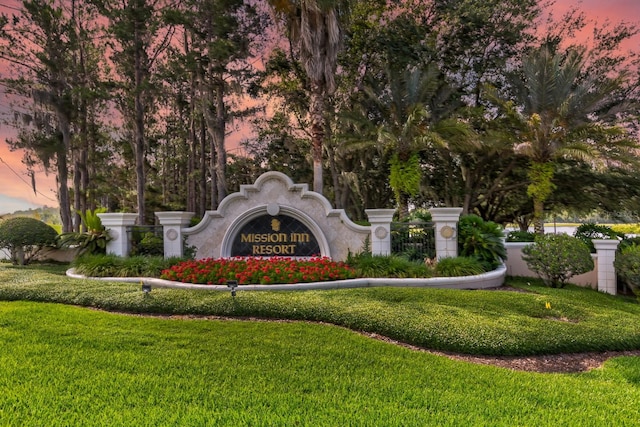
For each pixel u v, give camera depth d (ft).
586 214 87.15
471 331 19.31
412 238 37.45
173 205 98.53
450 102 74.08
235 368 15.20
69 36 65.26
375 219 36.35
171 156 115.34
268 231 38.88
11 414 11.46
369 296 25.55
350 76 75.56
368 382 14.25
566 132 60.03
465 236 36.70
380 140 58.90
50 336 18.57
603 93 57.06
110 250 39.22
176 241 39.06
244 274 29.84
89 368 15.03
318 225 38.22
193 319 22.31
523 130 61.41
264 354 16.66
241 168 93.76
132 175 103.09
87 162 81.51
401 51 69.87
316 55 50.88
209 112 70.64
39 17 62.54
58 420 11.19
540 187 61.41
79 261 37.50
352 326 20.94
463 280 31.32
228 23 66.80
